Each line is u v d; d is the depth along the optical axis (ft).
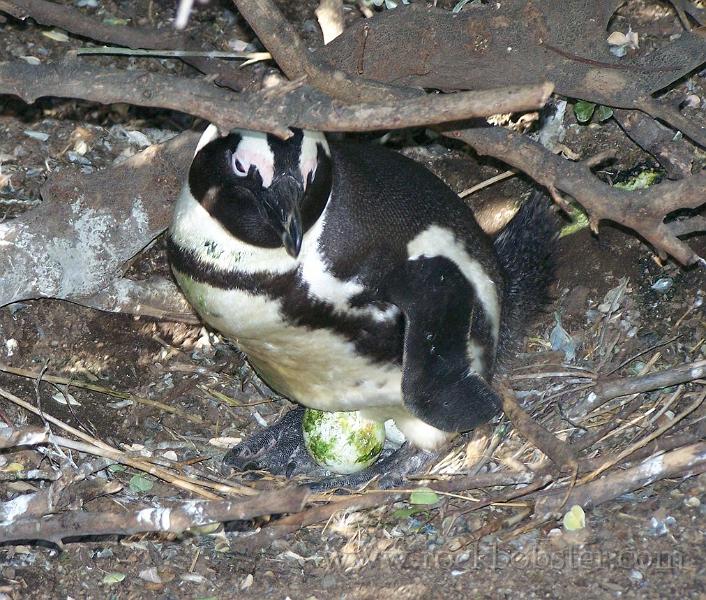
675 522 24.09
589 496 24.62
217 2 34.58
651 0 34.45
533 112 32.81
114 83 19.20
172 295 31.24
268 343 26.43
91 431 28.89
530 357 31.14
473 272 26.71
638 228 24.32
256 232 24.06
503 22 26.50
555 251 30.71
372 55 26.81
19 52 33.04
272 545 25.73
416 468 28.63
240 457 29.30
